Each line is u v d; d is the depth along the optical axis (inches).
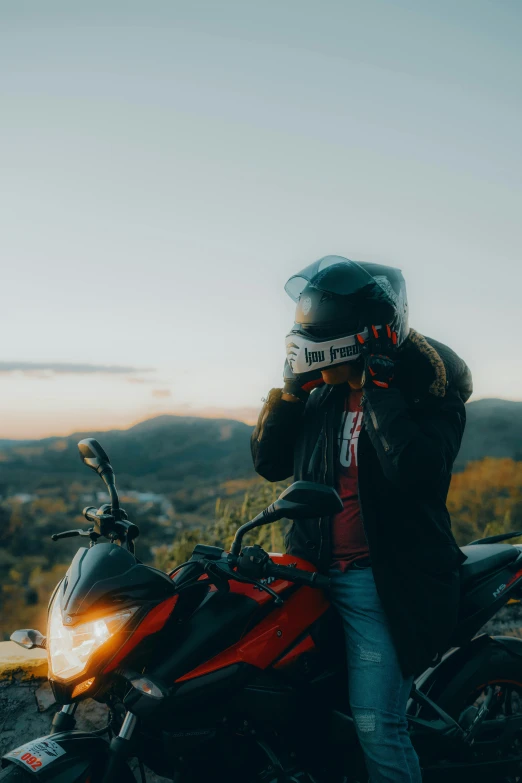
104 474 88.7
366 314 90.4
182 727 82.2
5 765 78.0
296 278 97.7
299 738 92.1
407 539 90.5
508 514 255.9
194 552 87.9
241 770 87.7
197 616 84.0
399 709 89.7
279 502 80.5
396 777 87.0
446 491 93.7
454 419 91.0
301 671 89.6
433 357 91.3
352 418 98.0
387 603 88.7
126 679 75.8
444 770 100.2
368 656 89.2
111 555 78.4
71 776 74.7
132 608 75.8
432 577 90.7
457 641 100.6
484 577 102.5
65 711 82.7
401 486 86.0
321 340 91.7
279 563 90.8
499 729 104.3
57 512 1759.4
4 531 1406.3
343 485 96.0
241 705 85.7
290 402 102.7
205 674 82.3
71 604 74.5
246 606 86.0
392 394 87.8
